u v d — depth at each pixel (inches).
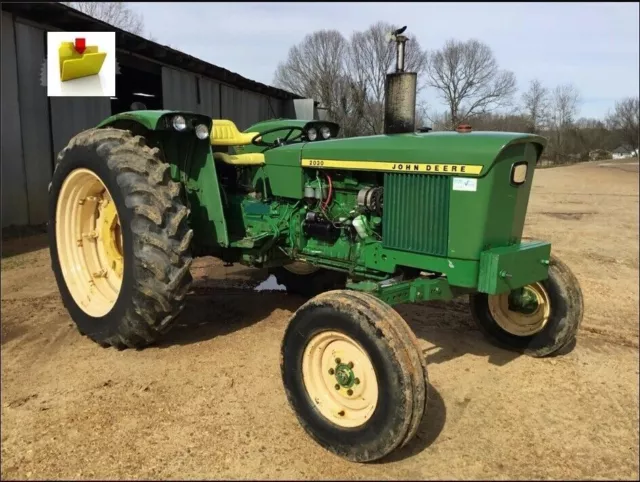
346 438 107.3
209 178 161.6
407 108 146.9
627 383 144.2
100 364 151.3
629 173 931.3
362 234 143.5
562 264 154.7
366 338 102.7
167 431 118.6
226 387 137.8
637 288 236.5
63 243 174.7
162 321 150.5
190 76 505.4
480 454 112.6
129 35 378.6
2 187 322.3
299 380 115.5
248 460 109.1
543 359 157.9
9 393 135.4
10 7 314.2
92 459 109.3
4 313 193.5
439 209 127.2
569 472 107.6
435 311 196.4
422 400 100.0
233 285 227.9
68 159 166.2
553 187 687.7
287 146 161.8
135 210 145.1
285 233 164.6
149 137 170.1
